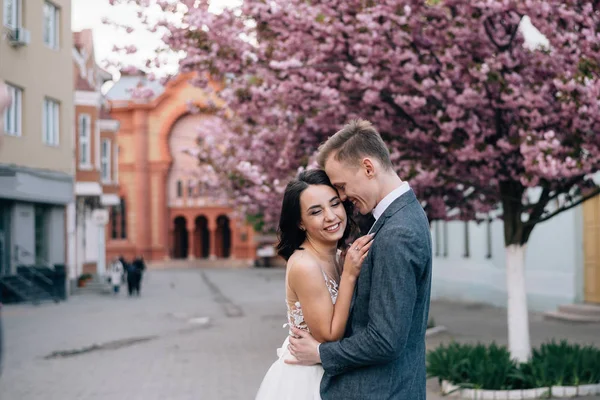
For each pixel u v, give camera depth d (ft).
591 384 24.54
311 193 10.09
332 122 31.12
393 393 9.18
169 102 229.04
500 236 63.82
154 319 60.75
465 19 25.44
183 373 32.60
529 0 23.52
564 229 52.44
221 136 55.77
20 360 37.68
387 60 26.53
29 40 77.51
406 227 9.08
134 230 228.84
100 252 126.00
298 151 34.22
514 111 25.73
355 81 27.78
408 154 29.43
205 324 55.52
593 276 50.11
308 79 29.30
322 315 9.64
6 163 74.64
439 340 41.19
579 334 42.06
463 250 74.18
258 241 224.33
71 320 60.39
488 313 58.75
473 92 24.58
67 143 89.61
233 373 32.24
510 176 26.53
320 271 9.85
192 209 232.73
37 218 86.94
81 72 110.01
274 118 35.70
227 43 30.96
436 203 32.89
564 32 24.39
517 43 27.71
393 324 8.76
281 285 119.55
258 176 33.35
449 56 25.36
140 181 227.81
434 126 27.81
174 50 31.78
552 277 54.08
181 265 224.53
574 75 22.86
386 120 28.91
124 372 33.32
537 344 38.06
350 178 9.62
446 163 28.60
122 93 237.45
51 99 85.71
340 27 26.68
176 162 232.53
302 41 29.53
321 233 10.09
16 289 77.30
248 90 34.32
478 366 25.11
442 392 25.36
